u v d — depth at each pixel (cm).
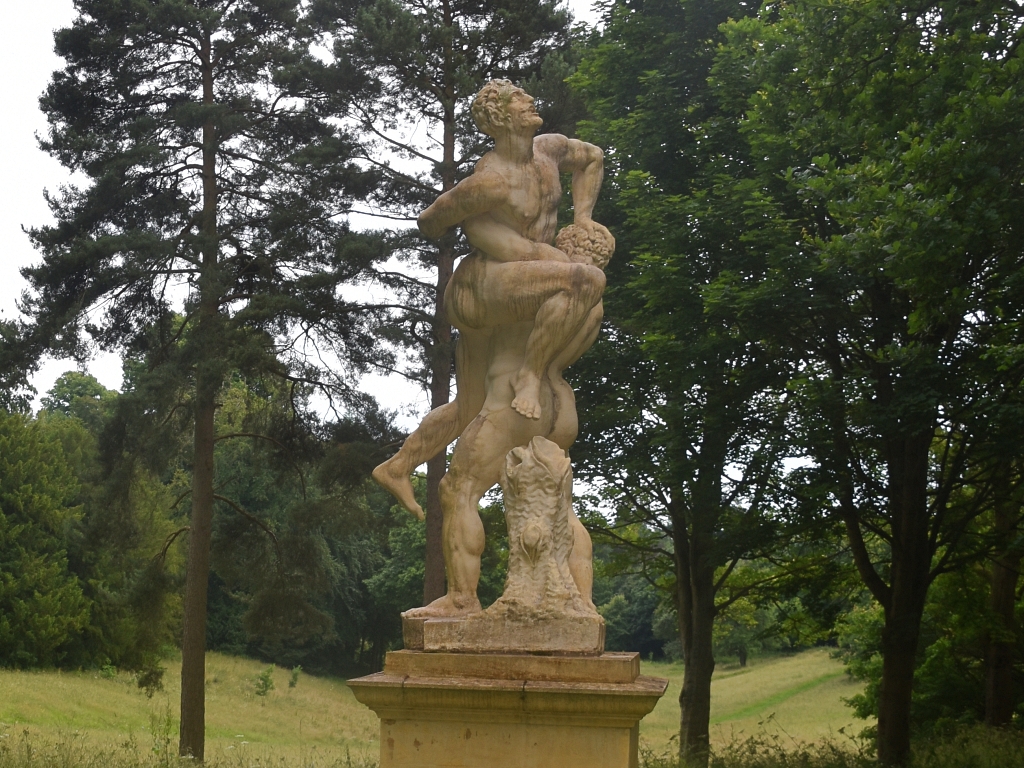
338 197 1900
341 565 4797
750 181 1281
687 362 1315
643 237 1402
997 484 1353
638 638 6200
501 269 446
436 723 393
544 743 385
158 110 1981
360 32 1875
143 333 1944
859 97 1019
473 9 2011
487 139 1911
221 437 2044
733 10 1525
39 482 3841
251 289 1914
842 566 1692
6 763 953
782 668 5053
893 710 1353
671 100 1500
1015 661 1900
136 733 2192
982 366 1077
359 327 1934
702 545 1514
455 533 442
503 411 446
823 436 1240
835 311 1231
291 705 3497
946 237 831
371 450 1933
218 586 4766
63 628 3578
